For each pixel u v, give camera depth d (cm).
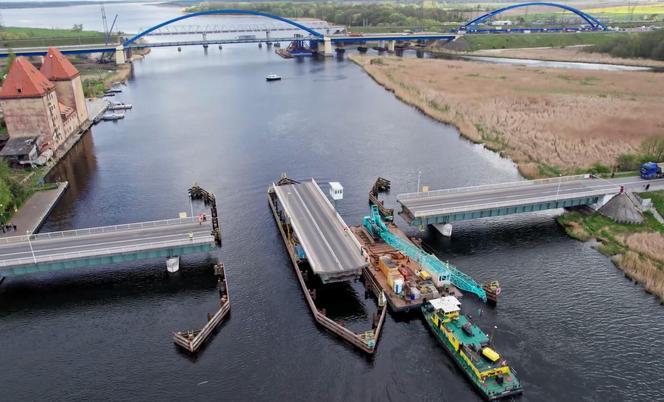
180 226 10119
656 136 15200
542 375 6981
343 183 13462
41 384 6981
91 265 9169
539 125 17200
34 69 15300
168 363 7312
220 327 8019
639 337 7662
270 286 9031
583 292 8700
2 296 8806
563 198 10888
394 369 7206
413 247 9419
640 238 10075
